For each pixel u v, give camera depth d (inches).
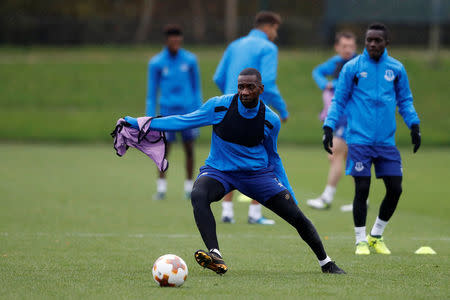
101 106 4335.6
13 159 2753.4
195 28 5413.4
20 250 1016.2
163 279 746.2
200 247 1070.4
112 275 823.1
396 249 1088.2
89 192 1862.7
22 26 5526.6
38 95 4446.4
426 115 4074.8
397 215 1537.9
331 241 1160.2
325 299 698.2
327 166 2645.2
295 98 4338.1
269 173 855.1
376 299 701.9
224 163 850.8
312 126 3860.7
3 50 5364.2
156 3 6269.7
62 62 4987.7
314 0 5935.0
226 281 790.5
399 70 1037.8
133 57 5167.3
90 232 1221.1
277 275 839.1
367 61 1034.1
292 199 846.5
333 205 1699.1
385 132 1031.0
